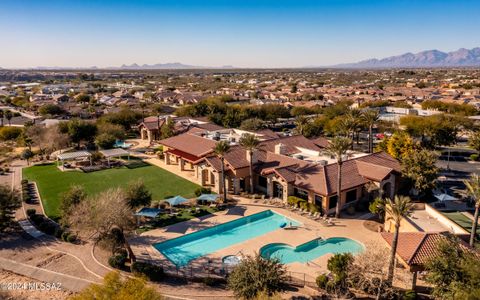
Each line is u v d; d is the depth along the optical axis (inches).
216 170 2223.2
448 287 1041.5
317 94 7317.9
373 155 2276.1
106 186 2383.1
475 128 3801.7
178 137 2984.7
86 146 3516.2
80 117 5093.5
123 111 4439.0
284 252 1571.1
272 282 1149.1
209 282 1307.8
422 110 4864.7
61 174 2662.4
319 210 1916.8
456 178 2524.6
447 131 3056.1
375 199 1931.6
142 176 2608.3
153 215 1766.7
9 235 1692.9
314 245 1627.7
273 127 4712.1
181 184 2431.1
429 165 2042.3
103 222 1454.2
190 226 1779.0
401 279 1320.1
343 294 1228.5
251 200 2138.3
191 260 1488.7
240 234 1739.7
